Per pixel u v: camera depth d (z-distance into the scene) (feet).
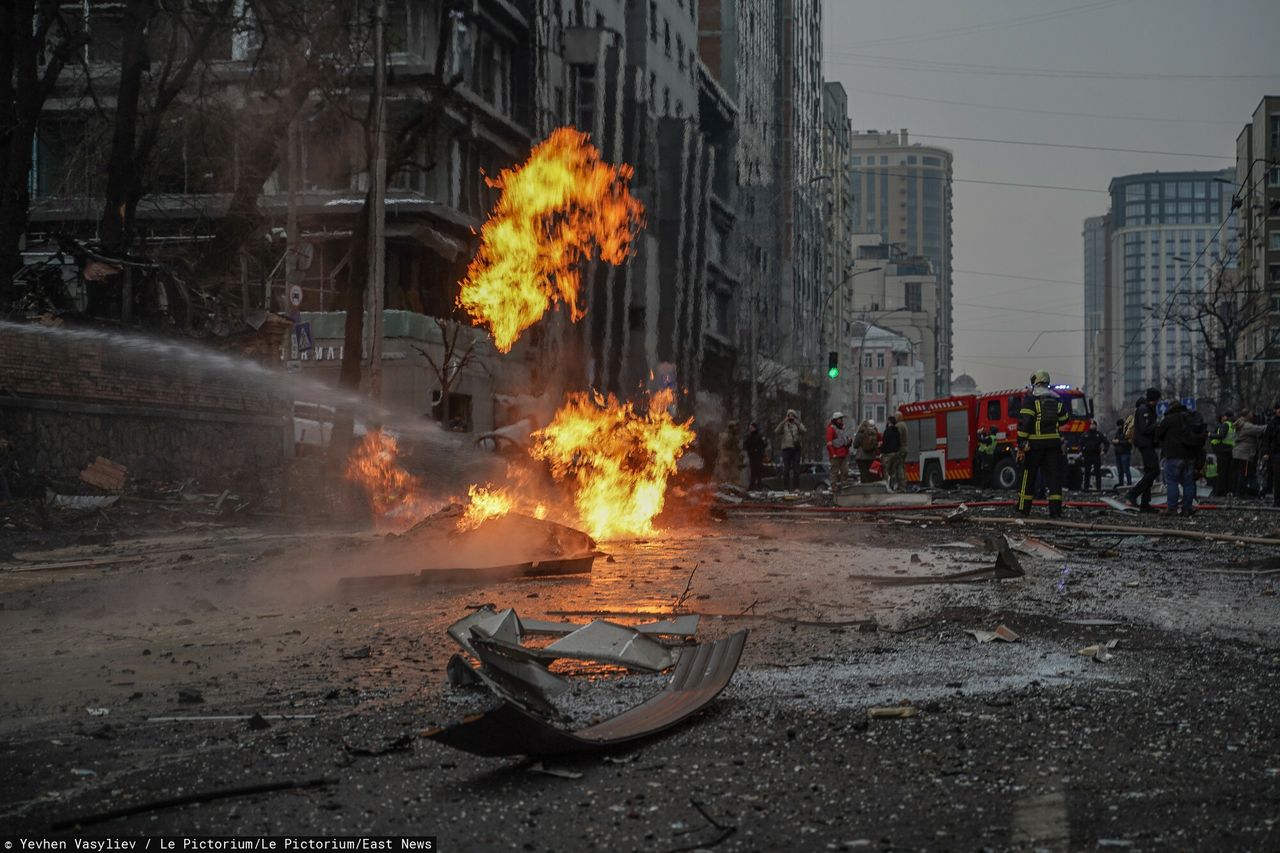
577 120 184.03
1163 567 37.22
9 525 59.11
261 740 15.39
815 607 27.89
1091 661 20.68
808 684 18.67
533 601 29.45
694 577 34.81
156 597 32.09
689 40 241.96
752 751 14.49
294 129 94.63
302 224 132.05
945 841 11.21
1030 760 13.88
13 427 69.62
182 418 83.66
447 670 18.98
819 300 362.74
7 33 78.33
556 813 12.21
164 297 94.79
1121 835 11.29
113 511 66.54
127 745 15.28
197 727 16.28
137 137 104.17
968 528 56.18
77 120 117.91
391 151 85.87
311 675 20.11
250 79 89.20
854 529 56.85
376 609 28.73
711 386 253.24
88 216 116.67
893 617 26.22
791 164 323.16
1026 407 62.28
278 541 52.95
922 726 15.61
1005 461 113.50
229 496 74.69
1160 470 68.39
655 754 14.42
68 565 42.50
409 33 135.33
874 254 641.81
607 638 19.89
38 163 120.47
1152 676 19.16
